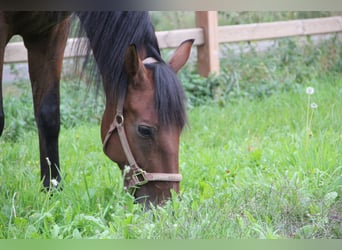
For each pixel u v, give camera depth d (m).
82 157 9.70
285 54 16.06
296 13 18.22
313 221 6.72
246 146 10.12
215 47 14.96
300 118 11.72
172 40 14.58
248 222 6.76
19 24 7.59
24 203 7.29
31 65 8.22
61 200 7.29
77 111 13.02
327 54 16.47
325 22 16.45
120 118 6.93
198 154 9.61
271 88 14.64
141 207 6.80
